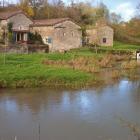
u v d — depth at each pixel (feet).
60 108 95.14
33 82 123.65
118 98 109.19
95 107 96.84
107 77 147.95
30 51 213.87
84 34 286.25
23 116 87.30
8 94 111.24
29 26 253.03
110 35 302.45
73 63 165.78
